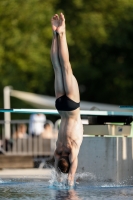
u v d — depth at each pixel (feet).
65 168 99.81
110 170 107.14
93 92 293.23
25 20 219.61
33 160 164.96
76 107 98.43
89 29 276.41
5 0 210.79
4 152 163.53
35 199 86.89
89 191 95.86
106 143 107.34
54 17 97.14
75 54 285.64
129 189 98.58
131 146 108.47
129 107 103.45
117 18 277.64
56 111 107.34
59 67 97.60
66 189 98.84
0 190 98.02
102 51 291.17
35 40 230.48
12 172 144.15
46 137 167.12
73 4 276.62
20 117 266.57
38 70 258.98
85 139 108.17
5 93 207.62
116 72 288.30
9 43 217.77
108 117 109.70
